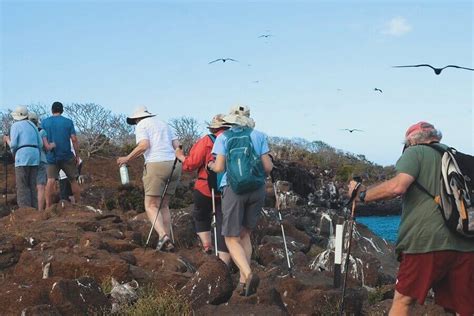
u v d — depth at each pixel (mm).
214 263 7473
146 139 9625
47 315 6453
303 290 8016
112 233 10008
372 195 6066
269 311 6945
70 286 6879
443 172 5742
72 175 13445
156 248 9719
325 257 10344
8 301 6707
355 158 43469
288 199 23234
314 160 40188
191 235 11078
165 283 7852
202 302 7285
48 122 13188
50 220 10758
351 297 7770
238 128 7465
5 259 8664
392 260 12867
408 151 5867
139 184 17828
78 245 8945
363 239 13023
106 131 26969
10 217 11422
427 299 8375
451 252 5711
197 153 8781
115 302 7207
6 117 24531
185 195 17328
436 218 5711
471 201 5715
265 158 7457
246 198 7387
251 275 7258
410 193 5848
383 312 7840
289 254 10758
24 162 12609
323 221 16297
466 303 5750
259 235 12375
